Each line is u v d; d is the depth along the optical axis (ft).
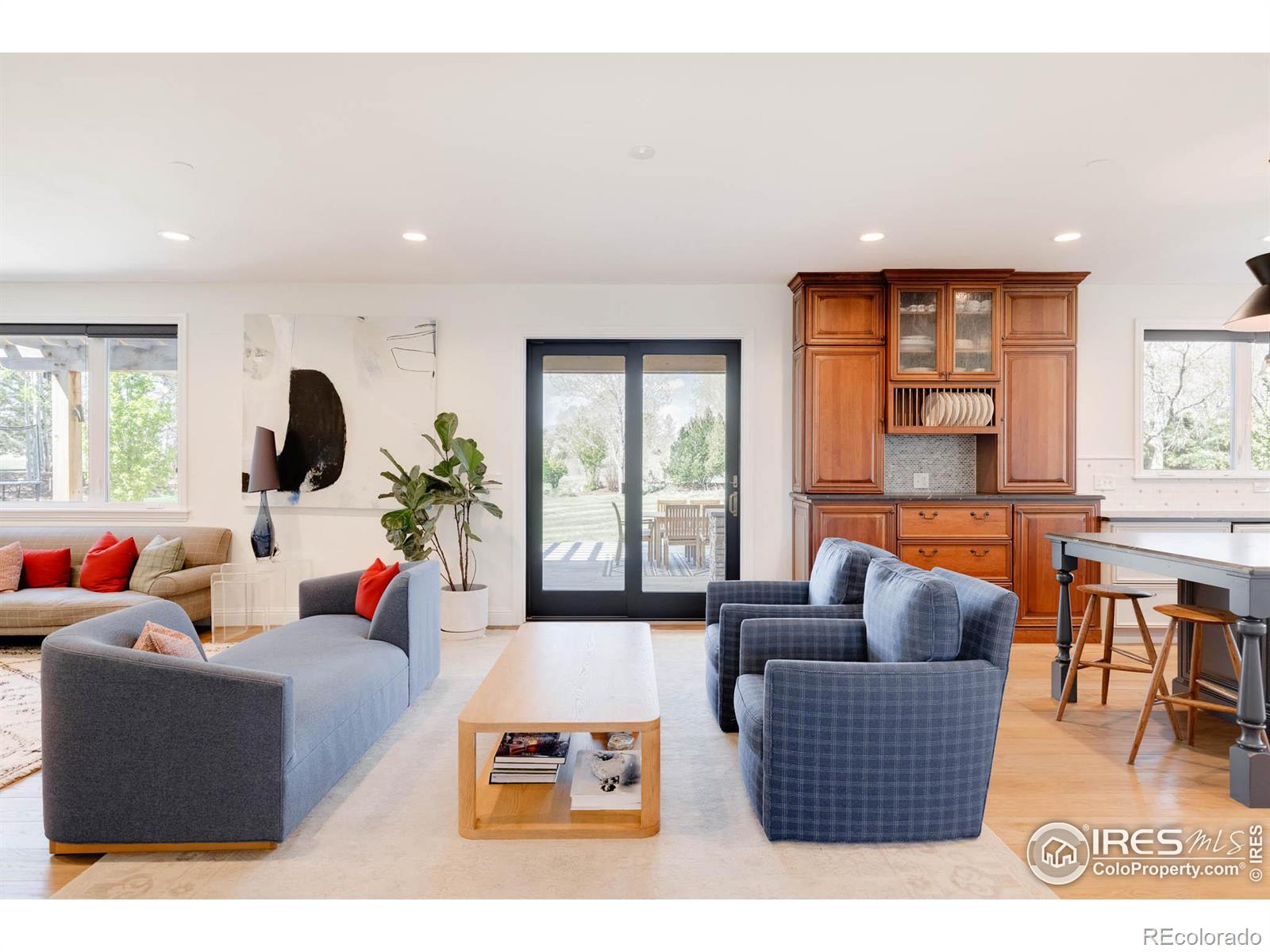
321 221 11.80
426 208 11.15
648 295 16.11
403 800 7.75
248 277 15.55
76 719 6.49
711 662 10.44
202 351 16.12
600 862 6.53
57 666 6.48
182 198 10.69
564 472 16.70
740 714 7.99
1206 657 10.78
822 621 8.77
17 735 9.48
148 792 6.54
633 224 11.91
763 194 10.57
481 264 14.49
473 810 6.93
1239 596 7.68
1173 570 8.64
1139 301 16.35
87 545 15.20
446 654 13.78
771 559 16.20
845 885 6.19
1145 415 16.71
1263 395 16.65
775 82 7.33
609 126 8.34
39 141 8.73
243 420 16.03
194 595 14.80
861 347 14.94
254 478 15.31
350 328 16.03
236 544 16.17
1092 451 16.44
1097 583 14.61
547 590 16.71
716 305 16.15
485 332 16.15
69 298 16.10
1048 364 14.96
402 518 14.56
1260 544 9.62
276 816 6.60
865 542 14.51
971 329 14.92
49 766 6.51
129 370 16.51
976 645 7.23
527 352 16.55
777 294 16.10
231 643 14.28
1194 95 7.58
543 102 7.77
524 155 9.14
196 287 16.10
